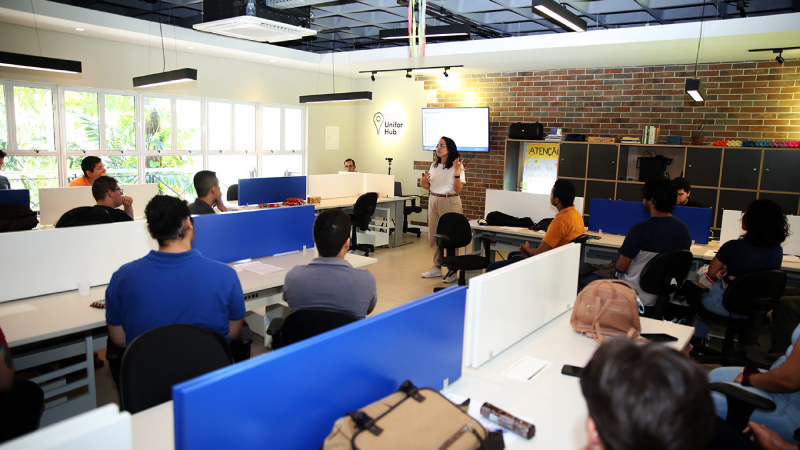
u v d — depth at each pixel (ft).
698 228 14.07
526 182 24.86
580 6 16.06
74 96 18.97
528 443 4.31
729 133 19.54
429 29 15.85
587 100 22.38
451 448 3.41
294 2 11.03
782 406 5.51
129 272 5.83
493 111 24.95
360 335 4.14
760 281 9.14
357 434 3.43
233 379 3.25
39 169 18.43
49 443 2.58
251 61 24.09
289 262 10.69
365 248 20.98
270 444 3.54
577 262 8.22
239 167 25.05
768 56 17.95
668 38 15.71
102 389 9.11
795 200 17.81
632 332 6.62
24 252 7.83
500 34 20.76
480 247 16.71
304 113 27.55
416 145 27.66
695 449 1.98
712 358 10.21
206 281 6.00
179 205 5.94
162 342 4.74
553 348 6.48
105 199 11.70
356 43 24.39
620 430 2.02
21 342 6.28
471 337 5.78
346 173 23.04
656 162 20.21
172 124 22.09
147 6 18.15
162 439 4.06
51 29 17.34
